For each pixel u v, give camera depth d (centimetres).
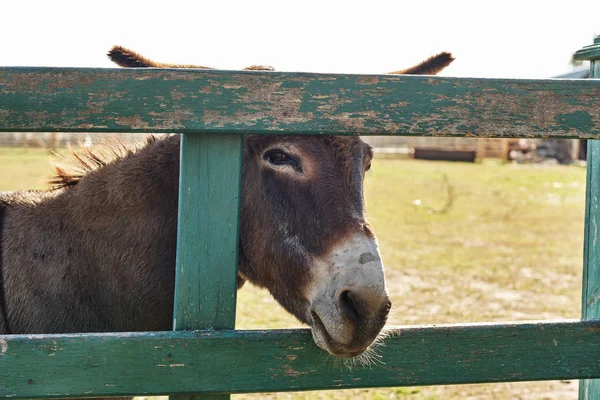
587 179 295
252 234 277
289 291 263
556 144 3766
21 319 289
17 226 303
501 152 3872
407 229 1455
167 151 306
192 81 210
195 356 215
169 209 300
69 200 308
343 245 244
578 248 1276
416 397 543
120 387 211
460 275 1009
